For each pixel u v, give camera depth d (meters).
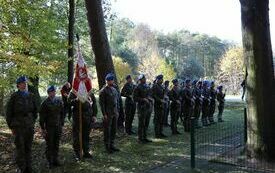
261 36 9.88
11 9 12.75
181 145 12.17
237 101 31.42
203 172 9.12
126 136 13.51
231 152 10.95
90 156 10.50
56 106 9.65
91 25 15.05
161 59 63.66
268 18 9.98
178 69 72.00
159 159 10.38
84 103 10.39
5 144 12.20
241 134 14.18
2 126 16.45
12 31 12.59
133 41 79.75
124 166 9.73
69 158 10.48
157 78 13.46
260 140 9.93
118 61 48.31
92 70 29.31
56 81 19.17
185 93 15.12
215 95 17.52
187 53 87.12
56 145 9.71
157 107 13.40
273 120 9.97
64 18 21.36
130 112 13.88
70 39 18.28
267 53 9.96
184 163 9.95
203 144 12.29
